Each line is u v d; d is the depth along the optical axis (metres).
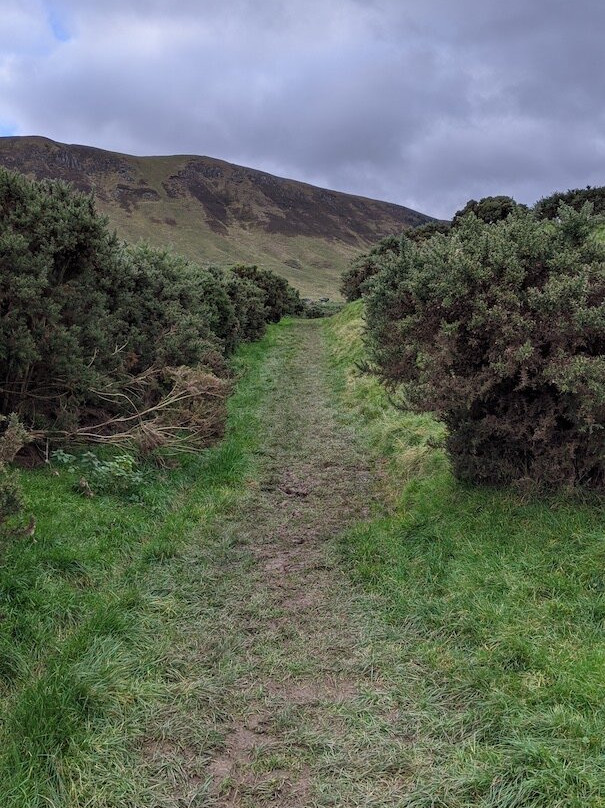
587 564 3.76
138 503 5.45
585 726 2.52
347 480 6.66
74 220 5.93
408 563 4.38
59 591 3.69
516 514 4.59
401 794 2.37
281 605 3.96
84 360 6.25
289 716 2.86
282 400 10.80
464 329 4.66
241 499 5.97
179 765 2.55
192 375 6.84
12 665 3.01
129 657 3.25
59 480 5.43
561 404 4.35
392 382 6.40
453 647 3.32
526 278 4.75
